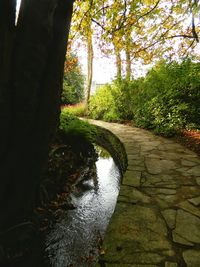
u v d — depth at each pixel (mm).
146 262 2201
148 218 2971
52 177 4789
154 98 10164
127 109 14062
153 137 8516
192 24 7547
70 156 6086
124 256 2281
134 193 3715
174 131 8484
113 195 5109
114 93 14633
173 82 9586
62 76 3307
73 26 6504
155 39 8750
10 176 3131
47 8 2822
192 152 6383
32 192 3406
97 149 9555
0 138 2912
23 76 2854
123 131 9844
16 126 2988
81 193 5137
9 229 3129
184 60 10055
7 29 2736
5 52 2732
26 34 2807
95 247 3355
